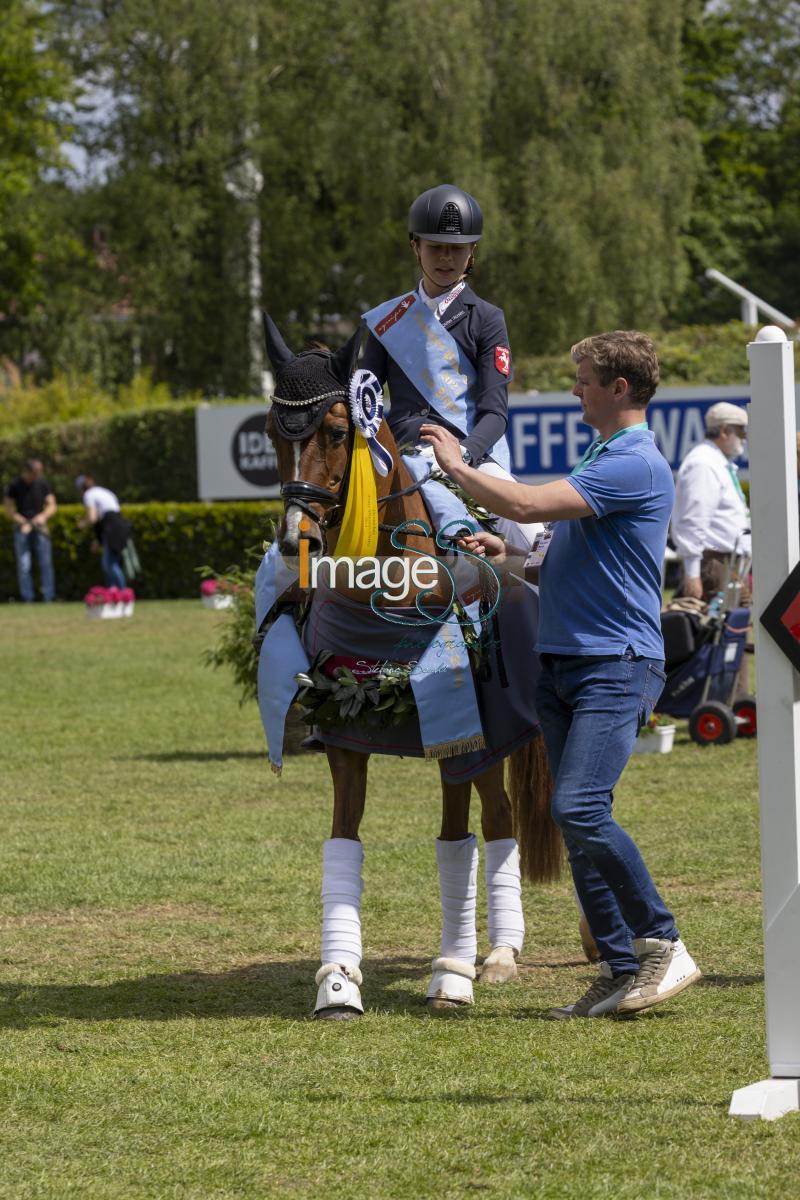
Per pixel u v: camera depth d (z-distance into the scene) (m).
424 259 11.39
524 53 72.12
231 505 53.53
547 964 12.17
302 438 10.02
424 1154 7.82
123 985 11.58
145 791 20.16
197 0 80.00
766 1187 7.23
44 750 23.59
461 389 11.36
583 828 10.07
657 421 40.41
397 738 10.78
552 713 10.55
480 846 16.59
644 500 10.17
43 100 85.62
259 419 53.88
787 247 105.69
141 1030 10.34
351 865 10.97
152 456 57.22
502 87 73.19
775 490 8.60
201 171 86.00
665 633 22.36
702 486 22.55
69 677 32.38
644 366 10.34
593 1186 7.29
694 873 14.82
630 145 73.25
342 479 10.12
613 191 71.00
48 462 58.09
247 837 17.09
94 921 13.63
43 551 54.16
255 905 14.08
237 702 28.48
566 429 40.31
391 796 19.41
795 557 8.64
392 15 72.12
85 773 21.59
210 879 15.09
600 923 10.52
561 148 72.81
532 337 72.25
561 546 10.36
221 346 85.31
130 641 39.19
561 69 73.19
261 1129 8.26
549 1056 9.48
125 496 57.41
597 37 71.44
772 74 107.38
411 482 10.76
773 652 8.60
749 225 104.56
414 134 73.31
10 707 28.23
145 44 82.56
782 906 8.59
